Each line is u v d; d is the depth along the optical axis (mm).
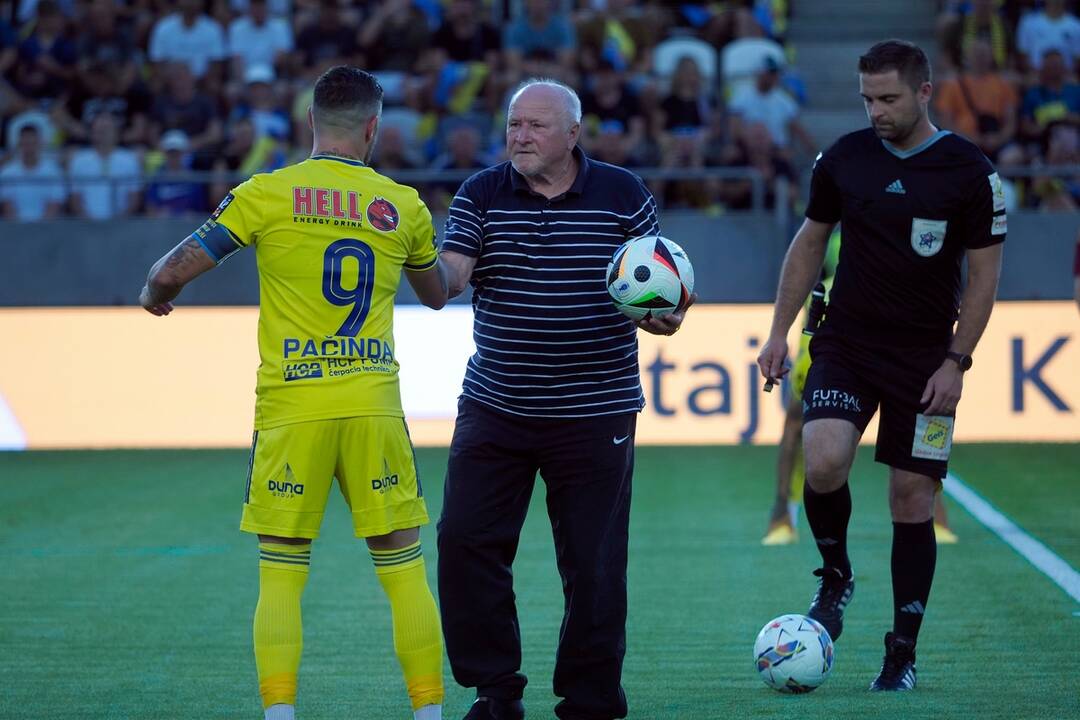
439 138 51000
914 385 17172
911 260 16938
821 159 17547
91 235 47531
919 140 16938
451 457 15883
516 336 15398
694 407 45219
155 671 18844
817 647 16984
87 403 46125
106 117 50156
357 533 14711
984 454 41781
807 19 65812
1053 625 20969
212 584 25250
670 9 60469
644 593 23906
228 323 46156
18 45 56406
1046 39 56750
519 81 51906
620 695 15492
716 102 56031
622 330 15562
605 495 15469
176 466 41844
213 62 54469
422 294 15602
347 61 55062
